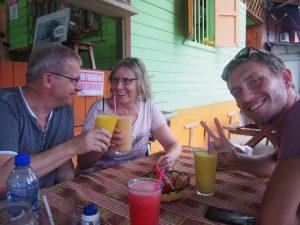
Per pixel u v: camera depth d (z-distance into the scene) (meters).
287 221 0.86
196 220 0.97
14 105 1.39
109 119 1.36
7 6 5.12
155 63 4.00
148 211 0.86
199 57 5.27
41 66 1.37
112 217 0.99
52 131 1.55
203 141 5.53
